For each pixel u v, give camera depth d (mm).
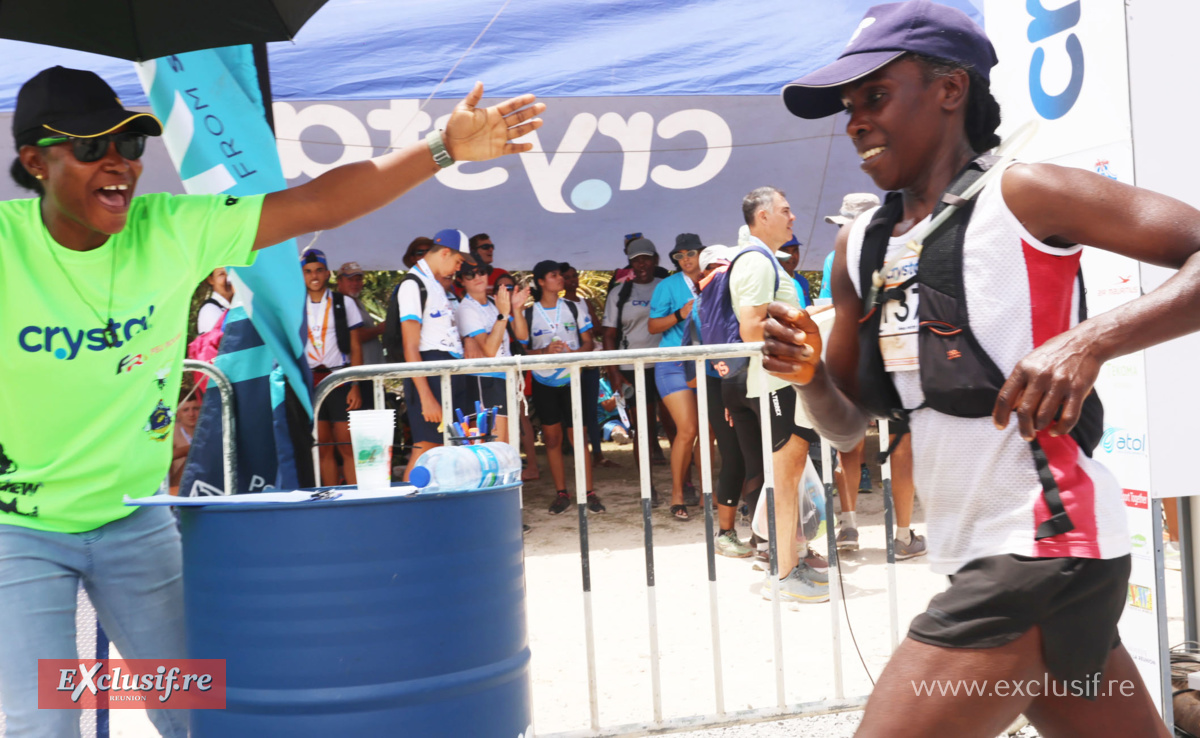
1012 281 1518
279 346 2908
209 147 2814
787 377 1777
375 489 2254
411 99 6082
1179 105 2715
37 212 2027
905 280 1641
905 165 1656
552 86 6133
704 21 6277
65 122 1880
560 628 4387
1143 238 1405
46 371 2002
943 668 1499
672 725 3037
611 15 6254
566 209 8617
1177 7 2707
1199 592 3375
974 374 1535
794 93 1759
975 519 1559
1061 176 1466
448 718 2117
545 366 3105
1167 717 2742
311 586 2027
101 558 2162
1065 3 2896
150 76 2756
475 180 8320
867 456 7500
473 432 2455
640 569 5398
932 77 1608
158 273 2129
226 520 2059
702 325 5156
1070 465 1511
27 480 2039
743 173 8656
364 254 8656
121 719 3475
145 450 2225
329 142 7184
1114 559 1496
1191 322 1346
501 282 6387
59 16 2447
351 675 2035
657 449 9398
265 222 2240
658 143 8266
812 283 11930
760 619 4375
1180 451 2742
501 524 2264
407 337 5699
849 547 5449
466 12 6188
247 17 2521
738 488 5578
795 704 3123
